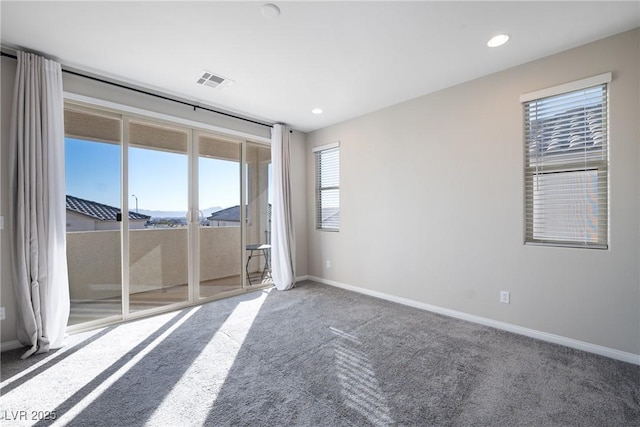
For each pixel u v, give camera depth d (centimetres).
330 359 225
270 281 449
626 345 217
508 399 176
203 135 370
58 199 248
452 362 219
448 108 316
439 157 324
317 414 163
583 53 234
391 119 370
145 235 320
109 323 294
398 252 365
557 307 248
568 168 245
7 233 236
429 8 192
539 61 256
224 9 192
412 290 351
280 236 430
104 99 287
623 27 212
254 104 363
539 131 260
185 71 277
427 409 167
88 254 284
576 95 241
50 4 185
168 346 246
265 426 154
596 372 203
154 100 322
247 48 239
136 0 182
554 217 253
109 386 190
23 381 195
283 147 440
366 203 401
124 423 157
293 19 203
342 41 230
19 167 231
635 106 213
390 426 154
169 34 219
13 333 238
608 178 224
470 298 301
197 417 161
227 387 189
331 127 448
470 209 300
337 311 334
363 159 404
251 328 285
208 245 375
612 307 223
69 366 214
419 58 256
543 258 255
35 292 233
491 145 284
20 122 232
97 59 255
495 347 242
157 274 329
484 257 290
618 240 220
